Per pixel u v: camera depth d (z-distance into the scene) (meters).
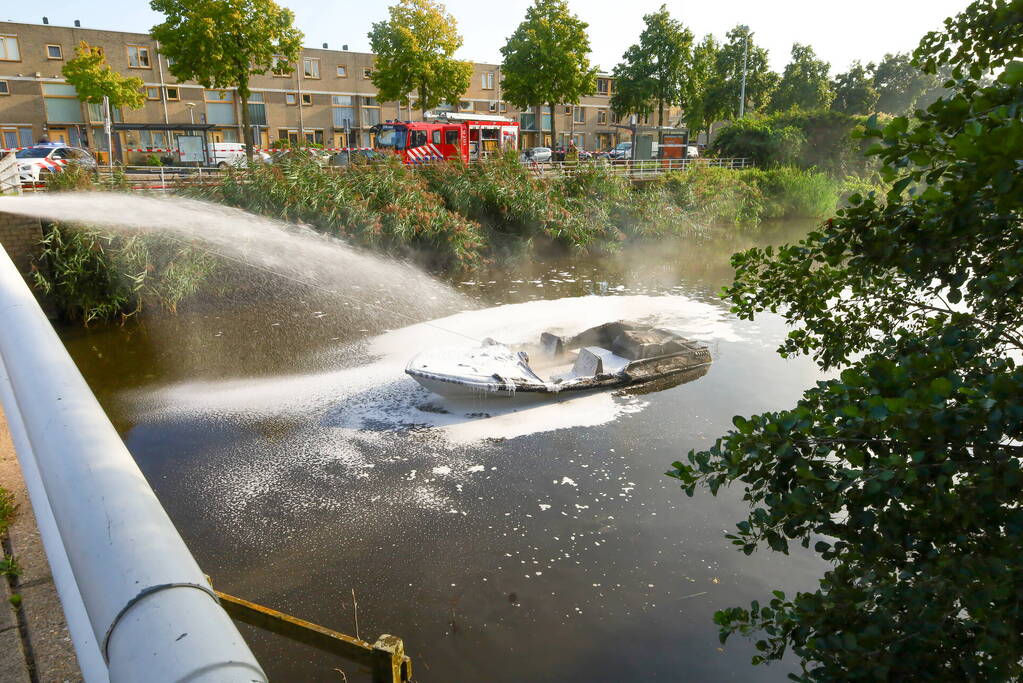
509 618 5.53
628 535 6.61
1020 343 2.59
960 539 2.02
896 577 2.33
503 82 42.56
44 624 2.67
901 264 2.64
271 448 8.43
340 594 5.82
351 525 6.81
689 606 5.66
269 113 52.47
